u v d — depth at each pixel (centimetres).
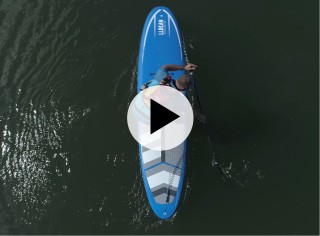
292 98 657
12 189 600
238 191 578
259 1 761
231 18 744
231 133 622
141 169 584
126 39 729
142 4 765
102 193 589
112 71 696
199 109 646
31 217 578
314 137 616
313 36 719
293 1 760
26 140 637
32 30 751
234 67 691
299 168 591
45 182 602
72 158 619
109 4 768
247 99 657
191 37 722
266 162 597
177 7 758
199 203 571
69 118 654
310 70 682
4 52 730
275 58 699
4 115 661
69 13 763
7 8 779
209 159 600
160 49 683
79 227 568
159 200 549
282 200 568
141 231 559
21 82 695
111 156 616
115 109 658
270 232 547
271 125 630
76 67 705
